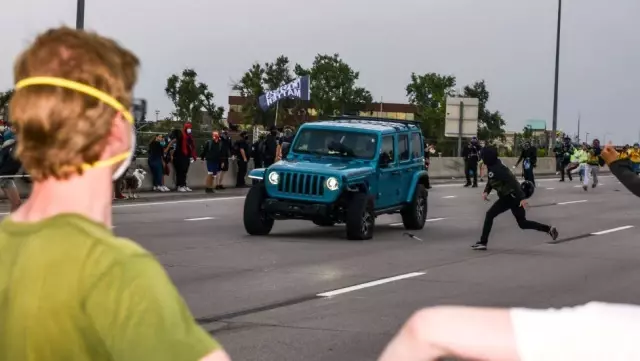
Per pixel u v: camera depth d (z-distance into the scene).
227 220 19.44
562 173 46.22
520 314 1.67
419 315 1.72
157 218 19.48
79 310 1.64
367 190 16.67
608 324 1.62
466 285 11.27
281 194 16.19
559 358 1.60
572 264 13.52
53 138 1.76
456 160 45.75
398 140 17.97
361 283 11.27
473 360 1.65
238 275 11.72
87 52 1.80
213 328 8.37
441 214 22.92
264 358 7.25
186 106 65.00
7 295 1.71
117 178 1.89
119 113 1.83
